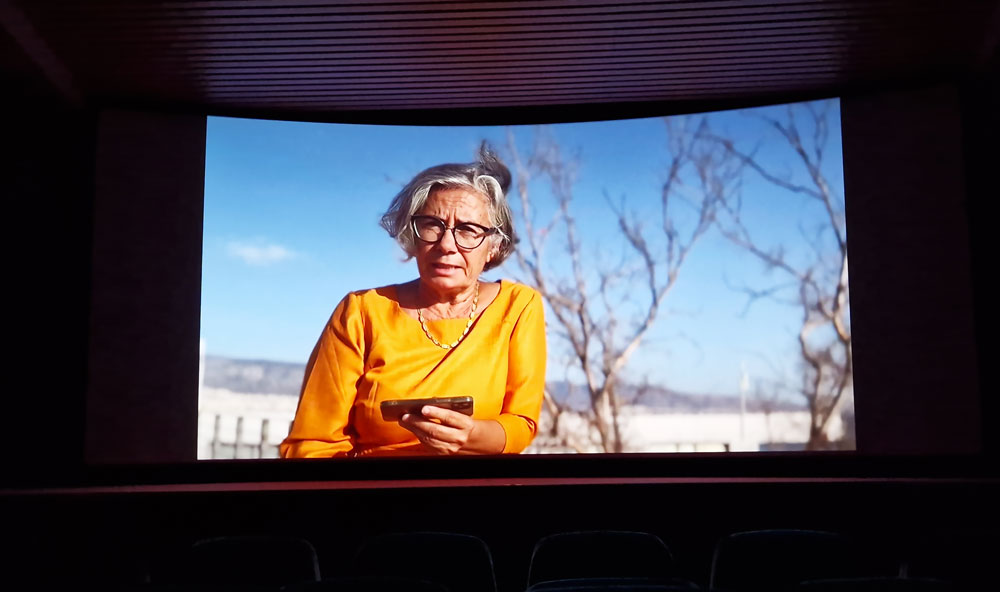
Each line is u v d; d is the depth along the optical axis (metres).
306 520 4.71
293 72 5.09
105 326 5.27
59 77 5.00
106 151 5.38
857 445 5.19
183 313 5.36
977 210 5.12
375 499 4.74
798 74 5.19
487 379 5.46
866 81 5.28
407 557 3.23
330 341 5.44
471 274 5.57
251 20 4.48
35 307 5.30
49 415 5.26
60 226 5.37
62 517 4.62
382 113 5.68
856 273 5.27
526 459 5.34
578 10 4.43
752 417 5.46
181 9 4.37
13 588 4.56
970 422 5.02
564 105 5.67
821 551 3.12
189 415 5.28
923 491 4.64
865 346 5.22
